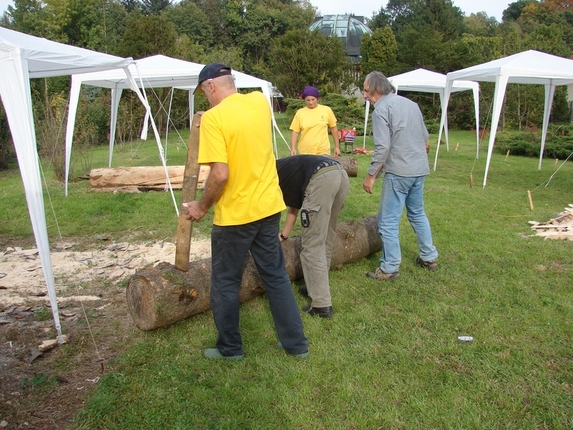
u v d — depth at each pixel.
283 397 2.65
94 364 3.05
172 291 3.24
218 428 2.43
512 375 2.82
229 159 2.72
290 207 3.73
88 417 2.52
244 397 2.66
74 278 4.55
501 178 10.02
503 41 29.61
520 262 4.73
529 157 14.16
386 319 3.56
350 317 3.58
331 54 25.02
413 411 2.54
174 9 47.19
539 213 6.73
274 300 3.00
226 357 3.04
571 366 2.90
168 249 5.35
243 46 47.56
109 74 8.55
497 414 2.50
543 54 8.91
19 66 3.35
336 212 3.68
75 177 10.06
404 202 4.21
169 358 3.07
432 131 23.62
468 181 9.62
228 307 2.94
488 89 21.77
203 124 2.68
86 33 30.11
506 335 3.30
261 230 2.88
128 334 3.42
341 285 4.18
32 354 3.12
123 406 2.61
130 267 4.80
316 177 3.31
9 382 2.86
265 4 51.47
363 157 13.53
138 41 22.72
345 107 22.44
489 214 6.70
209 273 3.50
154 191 8.35
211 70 2.84
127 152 15.68
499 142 15.29
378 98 4.07
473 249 5.14
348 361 3.01
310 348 3.17
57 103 13.09
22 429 2.44
